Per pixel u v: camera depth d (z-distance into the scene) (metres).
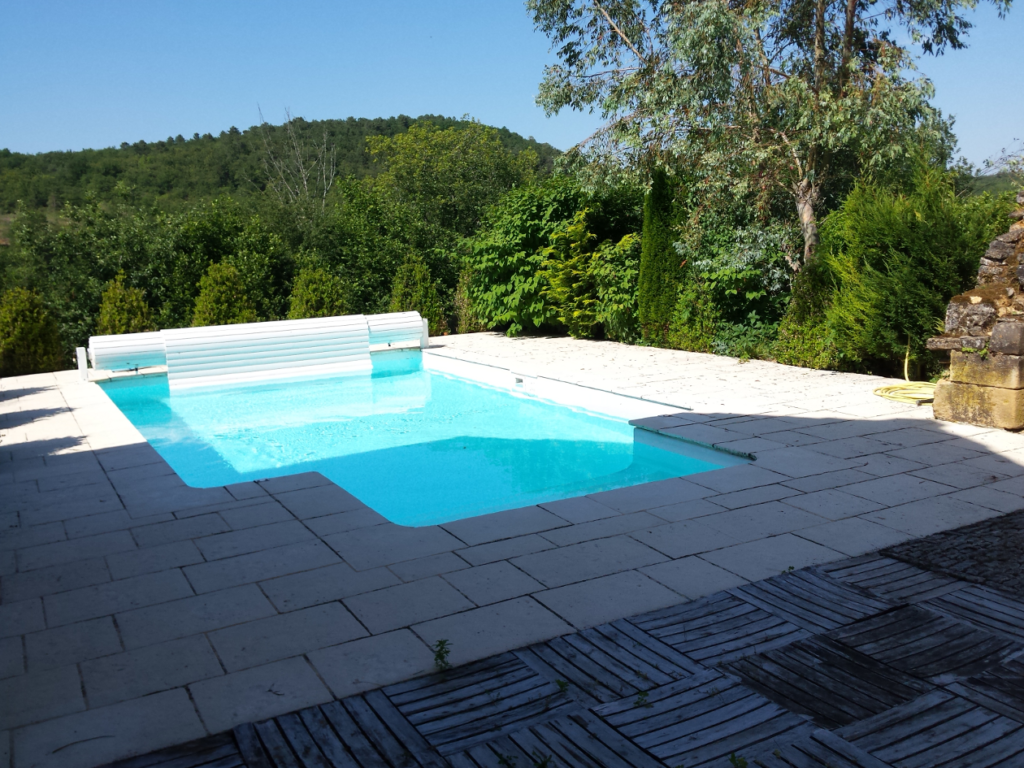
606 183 11.85
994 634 2.89
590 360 10.30
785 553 3.72
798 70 10.77
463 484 5.80
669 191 11.05
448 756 2.21
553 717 2.39
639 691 2.54
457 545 3.87
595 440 7.04
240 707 2.47
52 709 2.47
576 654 2.78
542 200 12.61
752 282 10.36
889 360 8.57
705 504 4.46
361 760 2.20
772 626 2.98
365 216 17.08
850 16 10.34
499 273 13.30
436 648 2.83
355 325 11.17
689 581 3.40
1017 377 5.91
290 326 10.73
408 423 7.84
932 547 3.76
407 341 12.16
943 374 6.76
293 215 17.64
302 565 3.64
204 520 4.32
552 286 12.38
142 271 14.52
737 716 2.39
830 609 3.11
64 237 14.64
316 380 10.46
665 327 11.24
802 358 9.23
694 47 9.92
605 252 11.81
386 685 2.59
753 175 10.58
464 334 14.12
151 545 3.94
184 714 2.44
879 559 3.63
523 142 43.28
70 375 10.58
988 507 4.33
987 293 6.17
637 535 3.98
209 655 2.81
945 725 2.33
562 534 4.01
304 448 6.94
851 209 8.50
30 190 31.95
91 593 3.37
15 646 2.90
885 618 3.03
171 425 7.89
